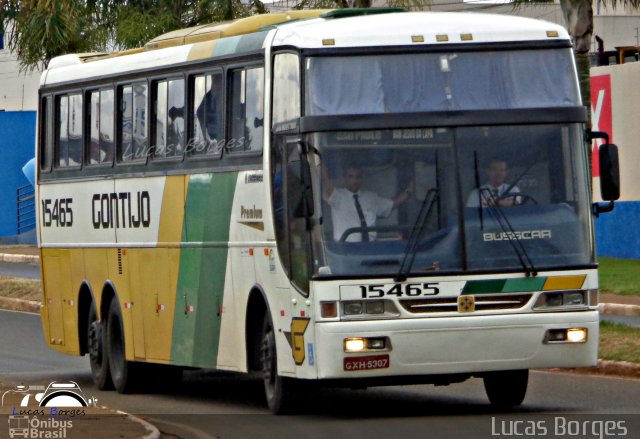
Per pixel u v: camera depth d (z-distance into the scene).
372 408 39.06
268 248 37.22
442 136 35.03
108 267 48.44
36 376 53.44
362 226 34.38
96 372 49.78
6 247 141.50
